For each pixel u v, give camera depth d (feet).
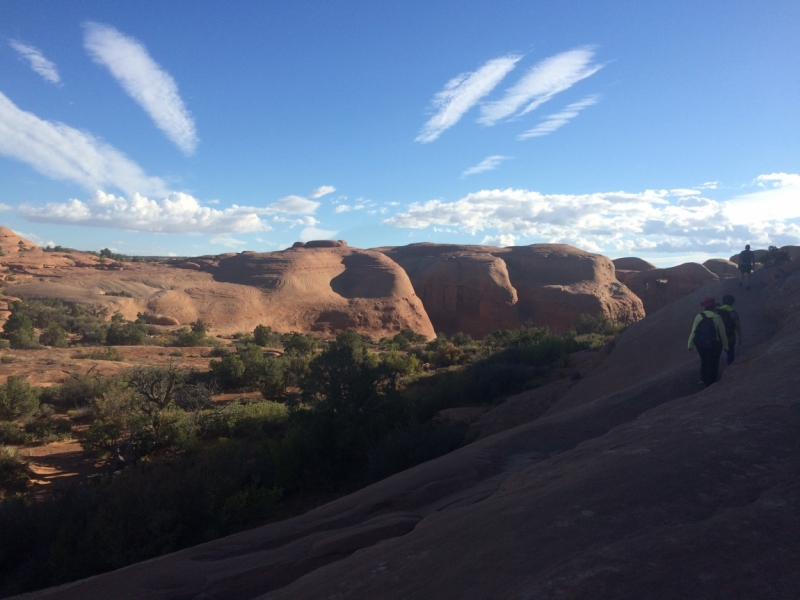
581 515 9.34
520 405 51.34
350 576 10.31
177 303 241.55
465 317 310.86
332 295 286.66
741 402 15.31
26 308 178.91
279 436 49.42
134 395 58.23
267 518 32.42
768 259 73.31
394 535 14.82
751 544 7.56
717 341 25.50
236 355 104.22
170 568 14.84
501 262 322.96
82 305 212.23
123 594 13.24
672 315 51.03
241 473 36.81
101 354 120.16
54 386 83.56
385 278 303.89
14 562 27.99
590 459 13.58
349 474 40.50
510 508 11.06
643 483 10.19
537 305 296.10
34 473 50.03
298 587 11.12
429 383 82.12
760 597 6.41
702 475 10.23
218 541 17.21
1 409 68.13
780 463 10.53
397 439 36.58
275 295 271.08
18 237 384.68
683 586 6.74
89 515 28.73
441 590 8.21
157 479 29.81
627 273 338.75
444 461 22.25
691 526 8.26
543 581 7.41
